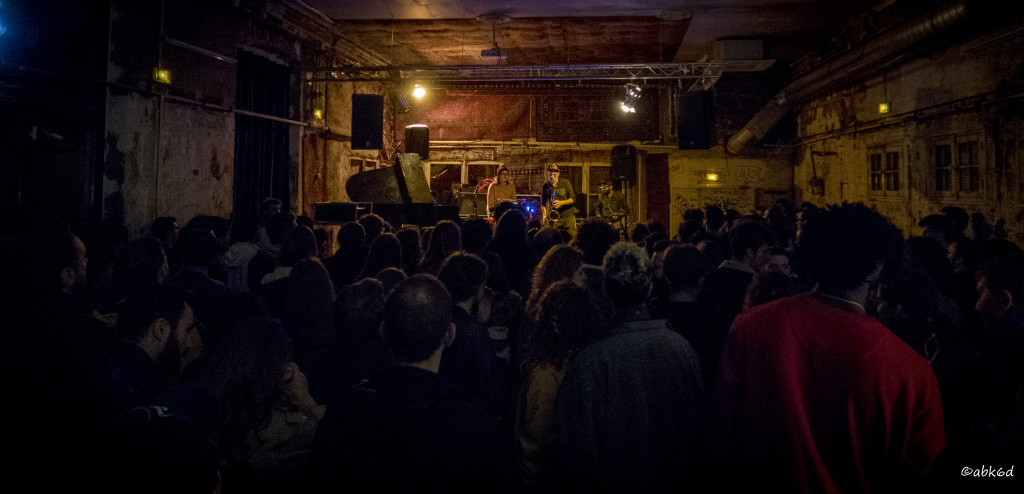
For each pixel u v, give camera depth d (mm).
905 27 7141
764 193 12695
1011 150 6250
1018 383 1525
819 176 11273
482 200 12180
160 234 4258
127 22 5719
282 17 8070
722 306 2902
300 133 8906
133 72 5793
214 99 6906
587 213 13195
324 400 2088
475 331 2295
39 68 4957
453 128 13312
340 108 10242
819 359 1398
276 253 3848
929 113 7645
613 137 13109
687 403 1706
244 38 7480
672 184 12977
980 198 6746
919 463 1356
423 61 11852
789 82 11617
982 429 1487
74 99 5309
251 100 7883
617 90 13094
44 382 1447
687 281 2328
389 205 7969
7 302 1515
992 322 1932
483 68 9289
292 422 1794
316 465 1396
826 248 1452
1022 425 1312
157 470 904
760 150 12680
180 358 1766
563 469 1732
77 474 909
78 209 5391
